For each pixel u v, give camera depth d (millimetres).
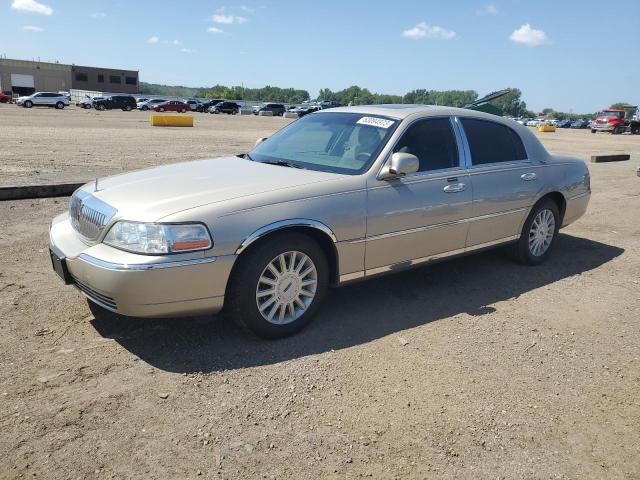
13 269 4945
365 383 3361
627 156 18516
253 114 66938
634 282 5531
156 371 3361
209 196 3605
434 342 3963
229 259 3479
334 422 2961
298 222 3721
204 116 53188
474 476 2631
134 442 2703
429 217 4527
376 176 4207
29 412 2881
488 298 4902
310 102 73438
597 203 9812
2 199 7645
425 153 4621
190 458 2619
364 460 2689
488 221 5102
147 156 13852
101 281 3338
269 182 3910
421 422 3006
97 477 2459
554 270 5820
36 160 12055
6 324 3859
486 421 3055
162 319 4074
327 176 4117
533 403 3264
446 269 5660
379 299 4742
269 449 2719
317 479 2541
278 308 3830
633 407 3293
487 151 5172
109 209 3541
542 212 5793
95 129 24609
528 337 4137
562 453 2840
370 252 4207
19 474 2439
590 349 4000
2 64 89562
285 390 3230
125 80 100000
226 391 3186
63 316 4039
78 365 3375
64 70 94188
